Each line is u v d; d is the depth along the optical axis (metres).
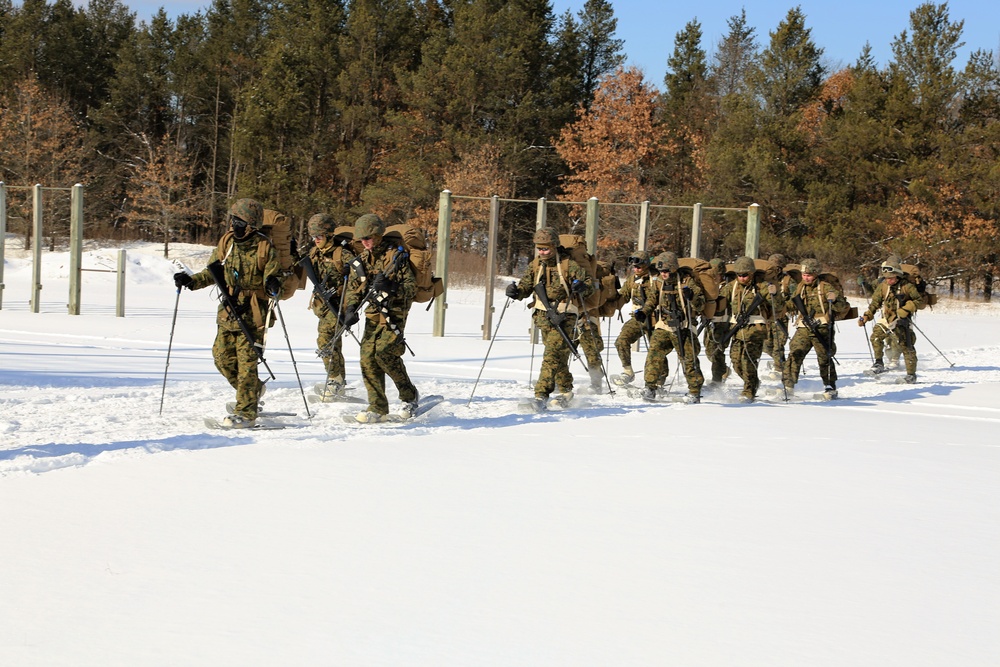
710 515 6.36
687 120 59.91
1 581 4.64
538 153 58.25
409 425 9.61
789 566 5.32
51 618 4.21
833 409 12.62
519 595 4.69
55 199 54.25
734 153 50.09
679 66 64.75
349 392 12.10
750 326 13.35
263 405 10.30
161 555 5.10
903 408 13.02
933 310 45.88
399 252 9.70
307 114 57.50
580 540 5.66
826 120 51.88
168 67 65.25
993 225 47.72
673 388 14.17
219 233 63.94
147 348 16.47
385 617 4.35
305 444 8.19
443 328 21.33
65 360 14.14
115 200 64.62
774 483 7.42
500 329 24.00
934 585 5.08
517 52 55.81
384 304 9.68
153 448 7.77
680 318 12.59
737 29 76.88
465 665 3.86
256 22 63.50
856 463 8.42
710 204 50.69
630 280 14.24
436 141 57.28
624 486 7.11
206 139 64.25
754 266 13.35
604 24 64.81
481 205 52.81
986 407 13.29
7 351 15.02
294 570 4.94
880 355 17.22
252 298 9.01
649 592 4.80
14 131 54.91
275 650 3.95
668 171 58.19
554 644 4.10
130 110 66.25
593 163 55.38
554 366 11.23
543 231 11.35
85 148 59.62
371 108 58.09
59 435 8.24
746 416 11.24
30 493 6.21
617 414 10.95
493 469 7.50
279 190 55.34
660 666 3.91
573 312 11.37
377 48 60.19
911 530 6.18
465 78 55.44
